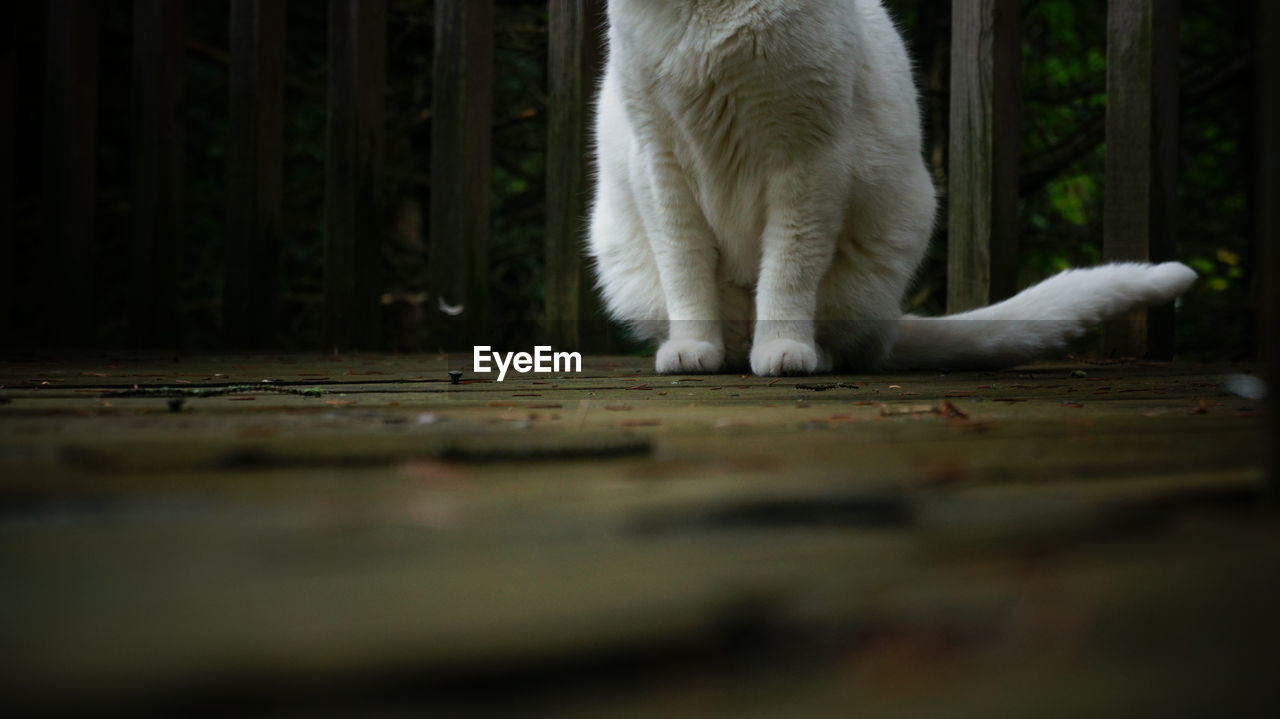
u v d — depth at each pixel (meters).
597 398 1.82
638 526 0.71
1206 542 0.64
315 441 1.09
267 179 4.14
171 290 4.32
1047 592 0.54
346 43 3.93
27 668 0.44
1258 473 0.91
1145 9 3.09
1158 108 3.12
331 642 0.48
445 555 0.63
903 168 2.92
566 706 0.43
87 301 4.48
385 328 6.39
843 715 0.42
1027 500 0.79
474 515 0.75
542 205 6.58
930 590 0.54
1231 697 0.43
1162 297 2.87
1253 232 5.37
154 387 2.01
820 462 0.99
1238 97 5.93
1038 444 1.10
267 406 1.60
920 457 1.02
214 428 1.28
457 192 3.78
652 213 2.82
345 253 3.99
